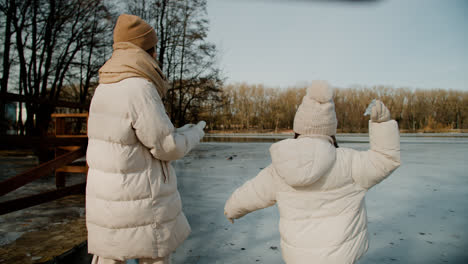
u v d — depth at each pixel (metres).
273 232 2.62
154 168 1.38
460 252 2.20
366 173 1.29
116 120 1.29
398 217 3.08
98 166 1.33
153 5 16.06
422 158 9.20
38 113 11.77
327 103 1.32
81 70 16.98
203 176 5.74
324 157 1.23
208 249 2.25
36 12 14.37
